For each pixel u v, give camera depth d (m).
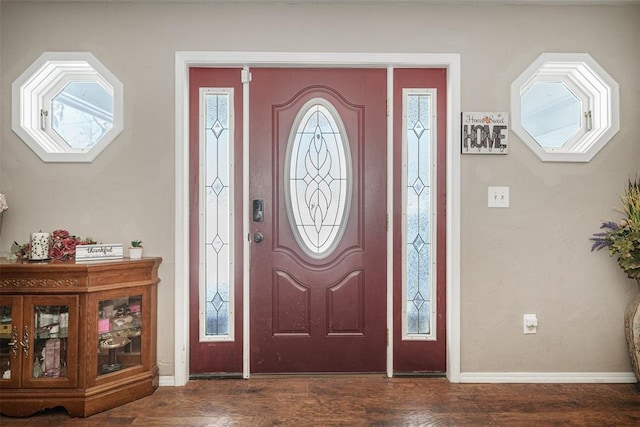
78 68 2.68
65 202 2.60
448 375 2.67
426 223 2.74
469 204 2.65
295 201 2.73
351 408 2.28
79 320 2.20
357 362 2.73
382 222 2.73
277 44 2.64
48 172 2.59
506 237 2.65
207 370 2.69
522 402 2.35
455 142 2.64
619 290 2.65
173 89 2.62
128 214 2.61
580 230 2.66
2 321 2.22
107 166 2.61
